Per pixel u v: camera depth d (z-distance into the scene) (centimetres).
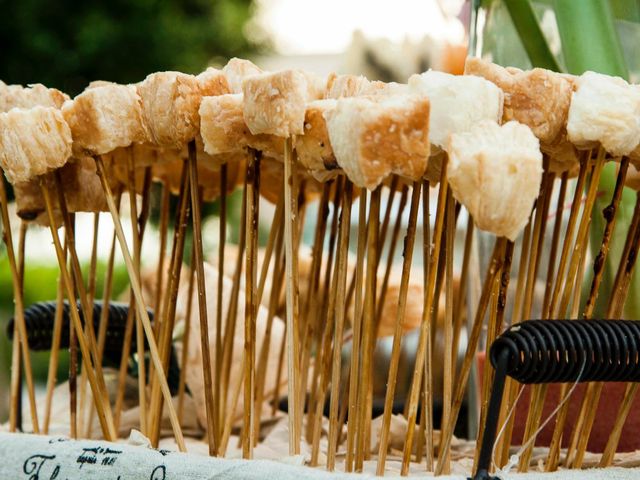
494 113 78
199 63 331
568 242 83
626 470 76
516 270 113
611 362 74
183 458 78
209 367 86
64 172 96
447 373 84
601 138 80
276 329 131
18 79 308
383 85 87
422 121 76
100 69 313
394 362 81
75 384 95
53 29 307
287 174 82
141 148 97
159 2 315
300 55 309
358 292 84
